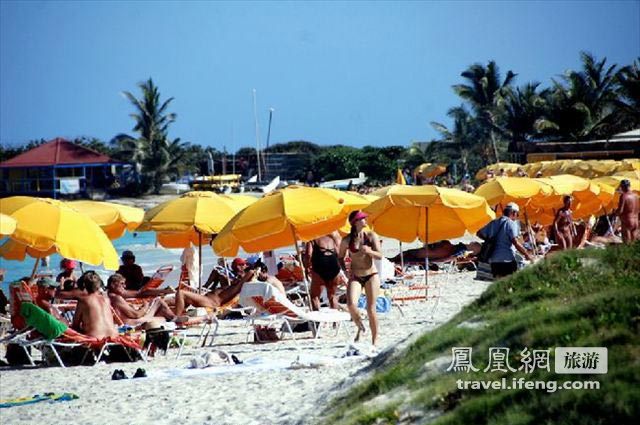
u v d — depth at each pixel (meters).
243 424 24.33
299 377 29.31
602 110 174.62
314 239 42.62
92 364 37.06
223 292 42.91
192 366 33.50
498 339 20.23
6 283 77.88
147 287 50.56
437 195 46.81
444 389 18.98
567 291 22.14
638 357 16.80
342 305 43.62
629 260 23.00
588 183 64.75
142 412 27.34
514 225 38.00
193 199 49.66
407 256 62.16
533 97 191.88
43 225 39.75
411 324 40.50
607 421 15.18
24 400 30.30
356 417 19.75
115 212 52.41
